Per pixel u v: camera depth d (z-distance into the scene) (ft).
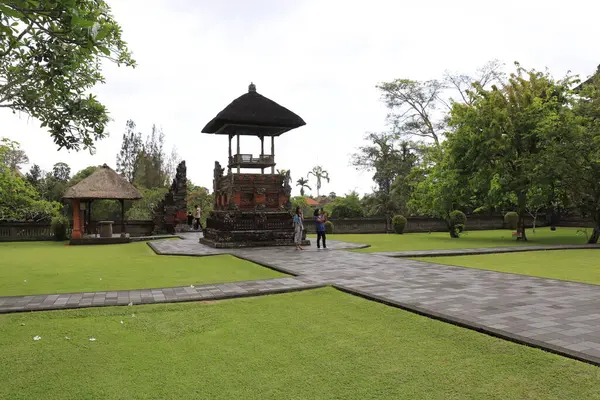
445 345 15.48
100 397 11.69
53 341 16.43
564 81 67.87
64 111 29.50
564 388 11.68
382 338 16.47
